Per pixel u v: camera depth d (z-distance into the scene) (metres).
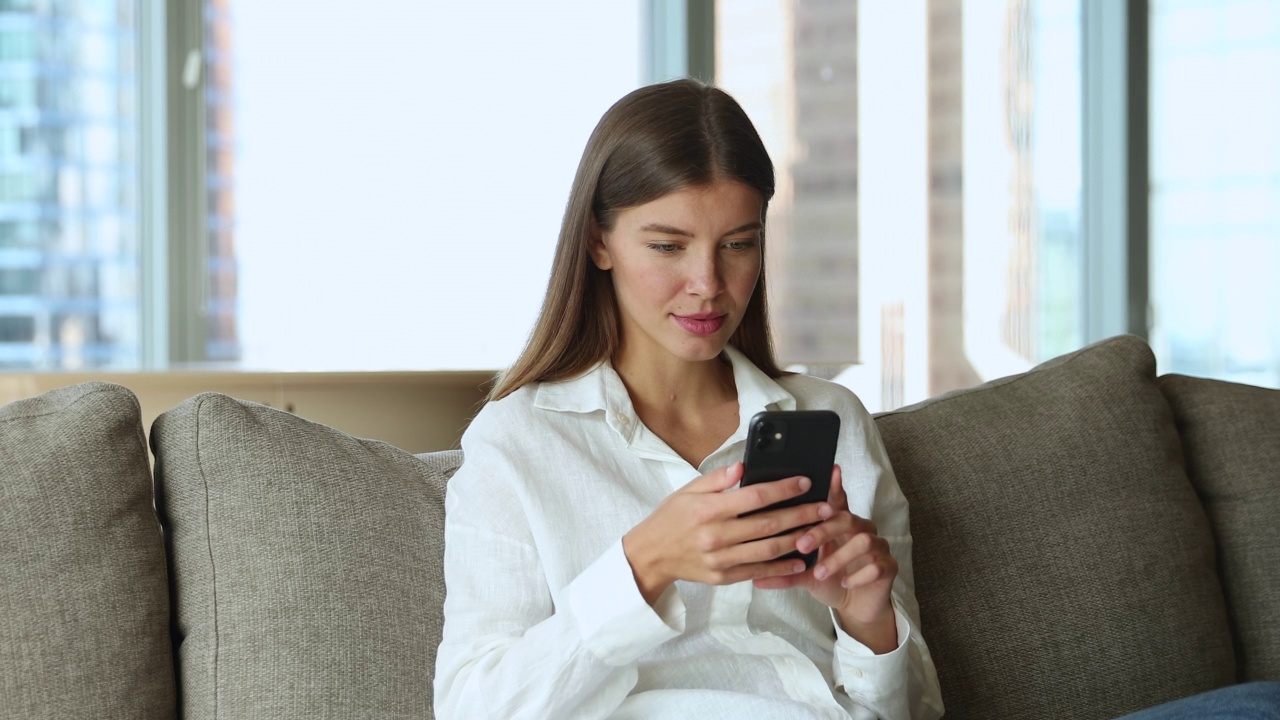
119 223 2.88
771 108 3.30
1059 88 3.70
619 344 1.23
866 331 3.46
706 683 1.11
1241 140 3.79
